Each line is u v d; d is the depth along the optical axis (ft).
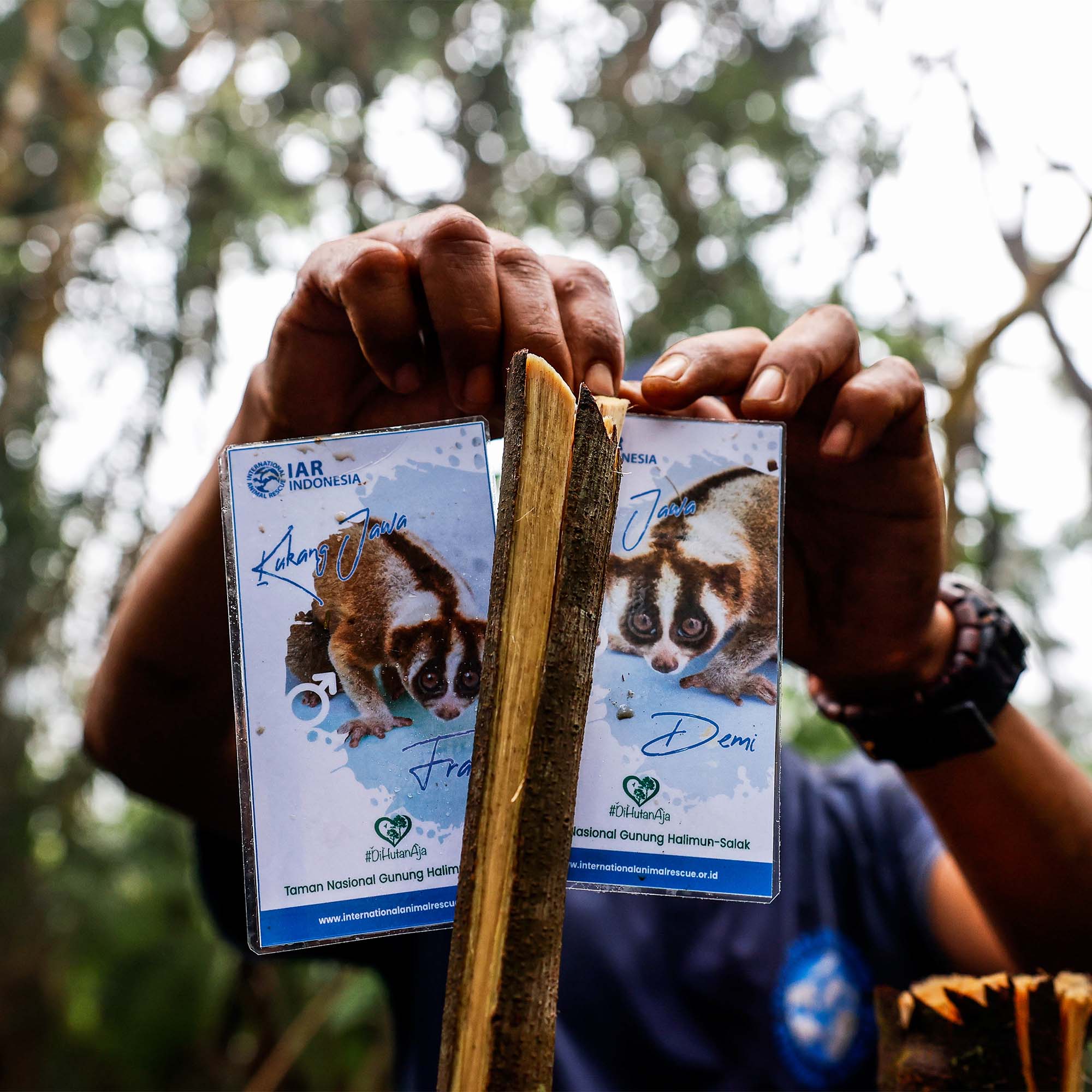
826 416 2.58
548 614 1.54
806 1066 3.57
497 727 1.48
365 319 2.16
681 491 2.05
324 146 11.61
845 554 2.77
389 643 1.87
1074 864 2.89
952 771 2.89
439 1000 3.67
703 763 1.90
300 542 1.90
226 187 11.87
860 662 2.84
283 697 1.84
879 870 4.05
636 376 3.24
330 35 12.69
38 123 13.55
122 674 2.91
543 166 11.80
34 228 12.79
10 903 12.19
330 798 1.81
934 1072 2.16
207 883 3.65
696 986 3.67
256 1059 10.48
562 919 1.47
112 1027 12.41
